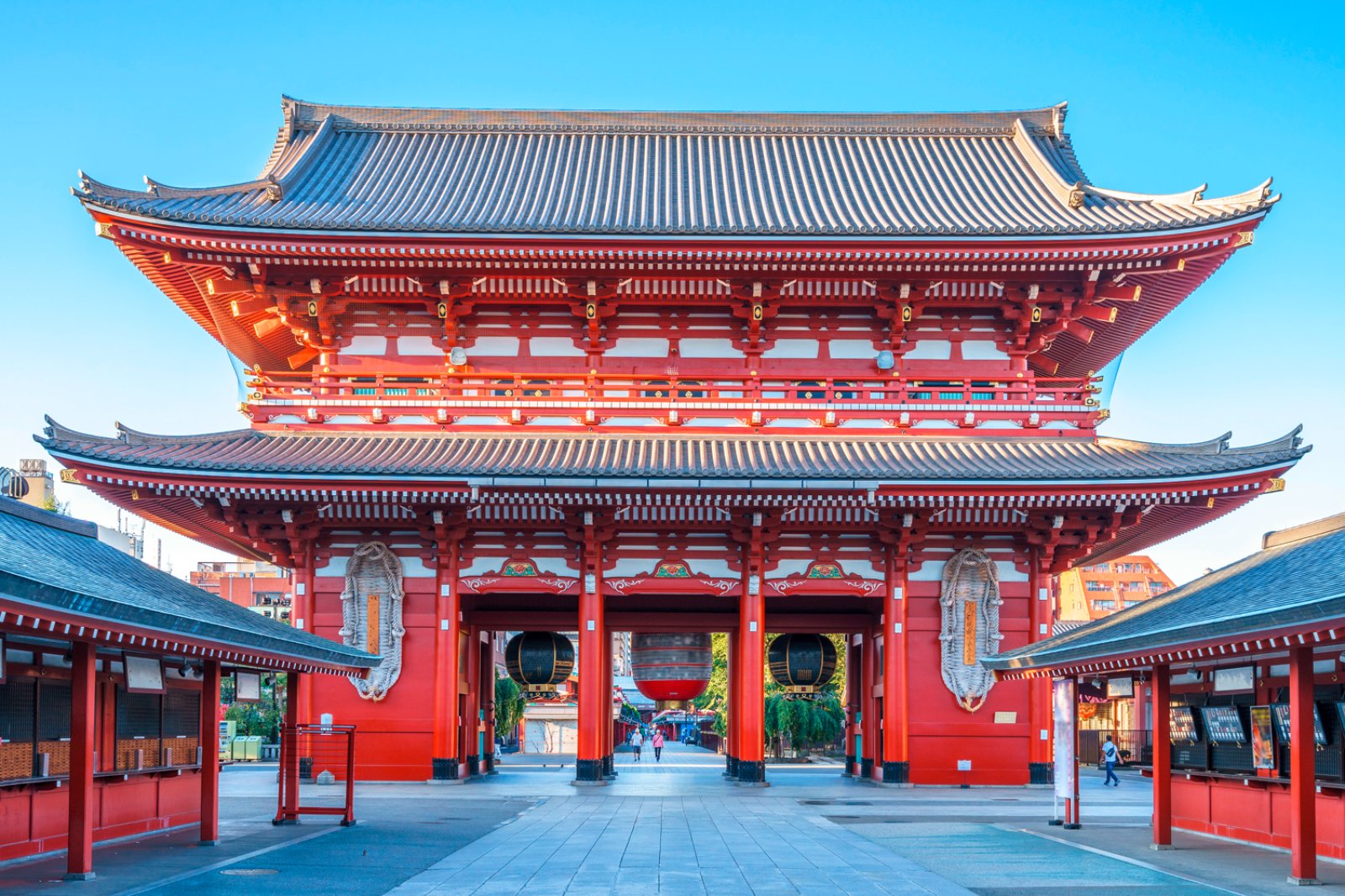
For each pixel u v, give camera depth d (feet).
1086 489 131.95
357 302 150.71
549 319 152.76
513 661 156.56
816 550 144.77
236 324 165.99
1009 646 143.23
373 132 188.24
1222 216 136.56
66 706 78.84
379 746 140.36
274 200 155.63
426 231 137.08
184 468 129.80
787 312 153.17
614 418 148.77
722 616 159.33
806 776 168.14
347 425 148.36
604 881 69.05
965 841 88.22
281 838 87.04
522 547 144.36
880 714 152.87
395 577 141.79
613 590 143.84
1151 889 66.49
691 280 146.72
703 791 133.18
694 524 143.74
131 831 87.15
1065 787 98.27
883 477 130.41
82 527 80.53
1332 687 78.74
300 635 87.10
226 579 417.28
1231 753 91.66
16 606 52.08
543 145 187.52
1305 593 64.95
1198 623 69.21
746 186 172.35
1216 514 144.25
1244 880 69.67
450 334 150.20
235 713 254.47
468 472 130.21
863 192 169.37
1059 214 156.35
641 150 186.19
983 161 181.78
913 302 148.66
